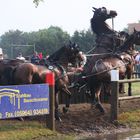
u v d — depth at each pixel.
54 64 14.99
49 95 12.59
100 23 18.25
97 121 14.80
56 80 14.52
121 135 13.26
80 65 16.08
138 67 25.28
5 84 13.84
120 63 17.19
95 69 16.48
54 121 12.90
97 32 18.39
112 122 14.92
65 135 12.61
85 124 14.23
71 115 15.37
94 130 13.74
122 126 14.66
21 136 11.70
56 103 14.30
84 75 16.77
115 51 17.52
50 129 12.66
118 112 15.30
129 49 18.59
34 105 12.20
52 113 12.65
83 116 15.35
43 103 12.44
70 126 13.69
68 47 15.38
